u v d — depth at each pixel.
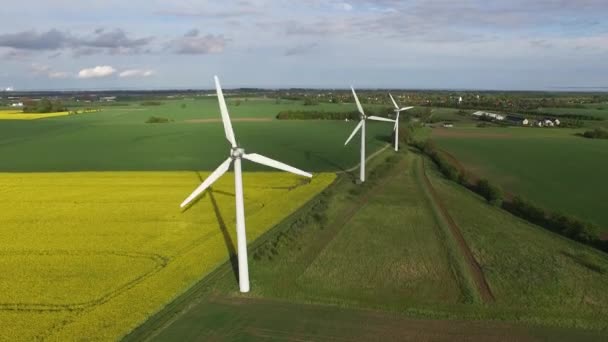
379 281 32.31
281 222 45.78
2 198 54.00
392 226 44.53
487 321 26.66
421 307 28.34
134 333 25.44
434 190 59.72
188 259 35.22
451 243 39.41
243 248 30.00
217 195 55.88
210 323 26.48
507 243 39.72
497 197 52.56
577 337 24.94
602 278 32.44
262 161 31.61
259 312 27.78
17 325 25.83
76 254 36.84
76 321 26.08
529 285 31.36
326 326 26.06
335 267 34.72
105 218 46.28
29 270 33.62
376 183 62.81
